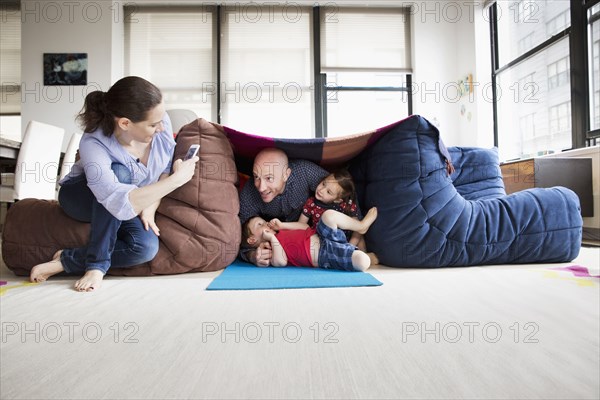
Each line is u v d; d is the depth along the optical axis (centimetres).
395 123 154
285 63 478
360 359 60
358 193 177
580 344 66
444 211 149
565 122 332
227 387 51
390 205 152
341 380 53
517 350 64
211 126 156
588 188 272
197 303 96
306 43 478
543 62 357
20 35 454
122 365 59
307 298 101
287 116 479
